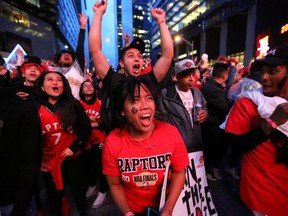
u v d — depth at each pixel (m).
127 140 1.27
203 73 6.72
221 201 2.80
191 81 2.38
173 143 1.29
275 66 1.26
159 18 1.90
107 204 2.79
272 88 1.32
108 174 1.33
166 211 1.18
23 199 1.27
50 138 2.10
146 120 1.19
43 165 2.15
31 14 28.50
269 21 23.92
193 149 2.36
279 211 1.37
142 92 1.16
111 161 1.29
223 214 2.54
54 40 37.31
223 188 3.12
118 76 1.90
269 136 1.30
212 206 1.86
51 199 2.29
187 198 1.69
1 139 1.29
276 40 22.56
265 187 1.38
